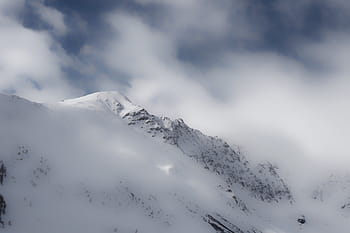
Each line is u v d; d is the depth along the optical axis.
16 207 156.62
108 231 170.75
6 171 174.62
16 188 167.88
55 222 159.75
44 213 161.62
